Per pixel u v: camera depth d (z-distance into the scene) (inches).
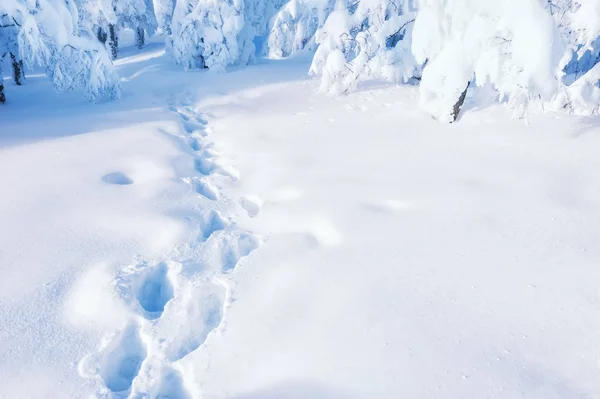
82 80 365.7
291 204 183.6
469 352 101.8
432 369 98.0
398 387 94.3
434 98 277.4
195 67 513.0
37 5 324.8
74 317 119.9
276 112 327.3
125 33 1202.0
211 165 245.8
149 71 507.2
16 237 154.6
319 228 165.0
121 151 245.9
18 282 131.6
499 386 92.4
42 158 229.5
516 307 115.6
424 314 115.3
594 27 220.1
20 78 469.1
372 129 270.2
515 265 133.0
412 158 219.6
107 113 333.1
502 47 219.8
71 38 350.0
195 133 296.5
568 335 105.0
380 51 339.0
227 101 375.6
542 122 245.4
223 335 114.3
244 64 526.9
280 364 103.6
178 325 119.4
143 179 213.5
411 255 142.2
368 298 123.1
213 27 467.5
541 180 184.1
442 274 131.5
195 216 180.1
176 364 106.9
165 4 792.9
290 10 497.7
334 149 242.8
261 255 149.8
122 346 115.3
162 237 161.3
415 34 265.0
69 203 181.5
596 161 195.2
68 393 96.9
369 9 327.0
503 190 179.0
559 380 93.0
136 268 141.1
